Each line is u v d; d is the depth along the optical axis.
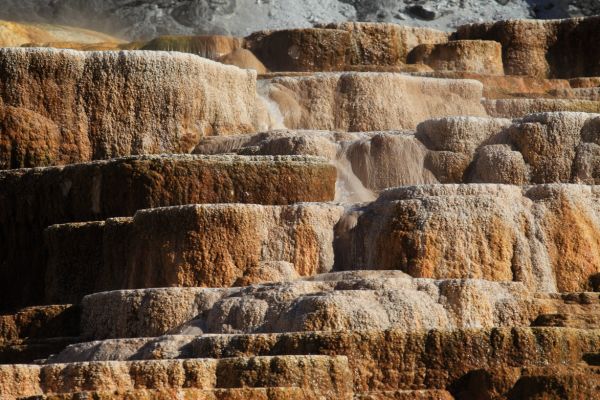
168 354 41.53
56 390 38.62
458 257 48.62
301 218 50.09
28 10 94.69
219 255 49.16
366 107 66.25
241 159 53.53
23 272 56.59
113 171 54.12
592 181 56.69
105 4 96.25
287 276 48.62
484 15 99.69
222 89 63.59
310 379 38.31
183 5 97.12
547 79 73.56
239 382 38.25
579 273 50.00
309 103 66.06
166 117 62.06
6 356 47.25
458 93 67.56
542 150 56.91
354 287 44.06
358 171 57.81
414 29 78.94
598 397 37.81
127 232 51.38
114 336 46.53
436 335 39.97
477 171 57.38
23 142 61.00
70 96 61.72
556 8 100.44
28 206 56.59
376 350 39.81
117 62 62.00
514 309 44.31
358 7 100.00
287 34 76.00
